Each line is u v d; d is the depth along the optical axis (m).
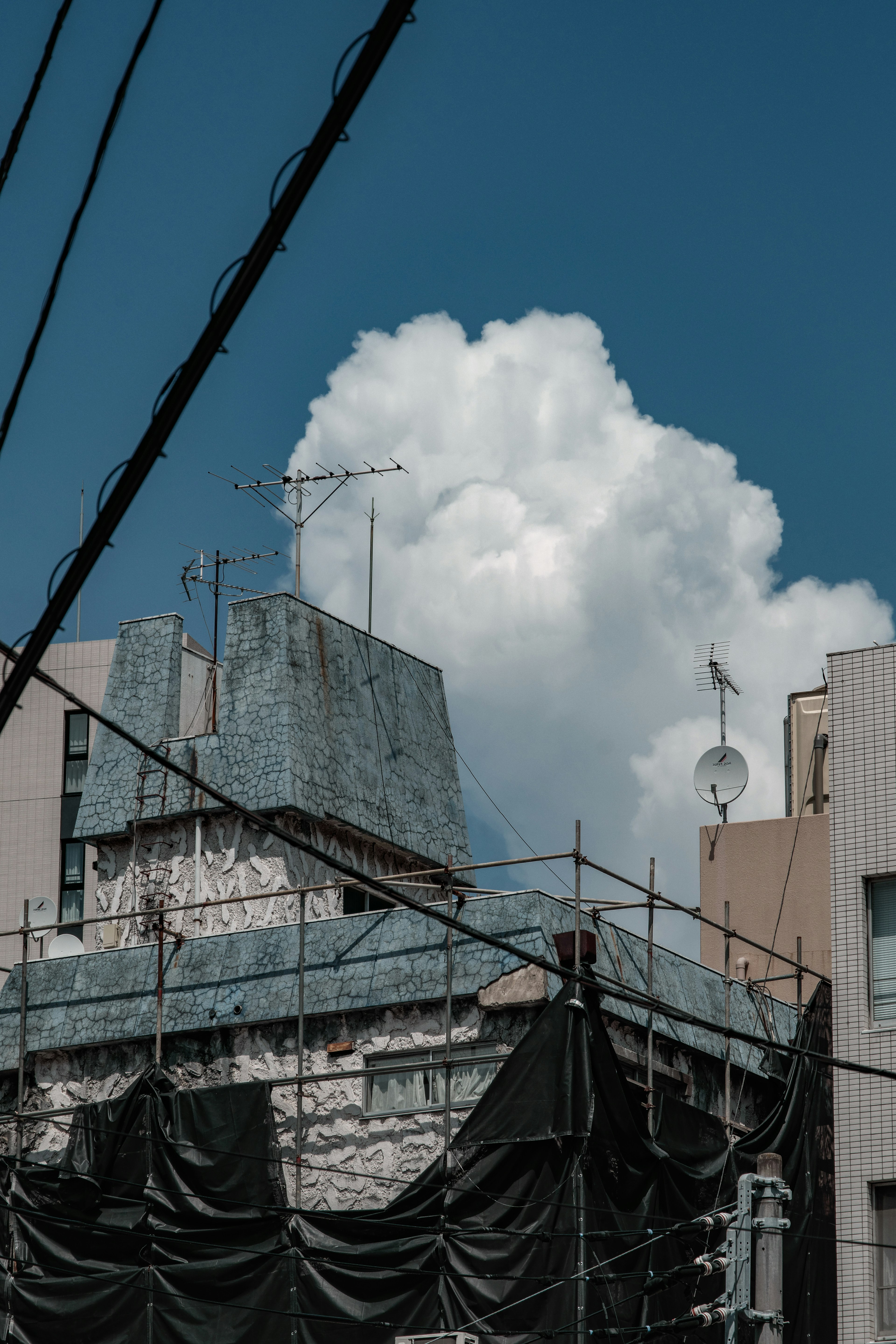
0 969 32.56
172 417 9.57
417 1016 28.56
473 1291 26.12
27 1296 28.80
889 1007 27.12
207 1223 28.14
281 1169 28.06
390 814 35.47
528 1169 26.38
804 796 42.19
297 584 38.53
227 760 33.84
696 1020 21.31
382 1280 26.67
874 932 27.53
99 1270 28.47
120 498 9.98
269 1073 29.42
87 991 31.45
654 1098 28.64
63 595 10.48
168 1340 27.62
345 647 36.19
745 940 32.06
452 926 17.31
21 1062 29.98
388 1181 26.77
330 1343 26.69
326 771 34.19
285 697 33.91
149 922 33.66
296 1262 27.33
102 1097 30.66
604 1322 25.83
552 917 28.47
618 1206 26.91
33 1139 30.77
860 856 27.72
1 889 59.97
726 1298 21.55
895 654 28.31
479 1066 27.81
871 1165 26.42
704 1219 22.20
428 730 37.84
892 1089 26.59
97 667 61.97
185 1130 28.89
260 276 8.97
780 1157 21.70
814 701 43.66
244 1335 27.19
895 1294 25.84
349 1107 28.50
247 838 33.31
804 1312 30.20
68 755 61.22
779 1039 33.53
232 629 35.16
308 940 30.06
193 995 30.38
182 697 36.53
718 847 40.38
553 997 27.34
